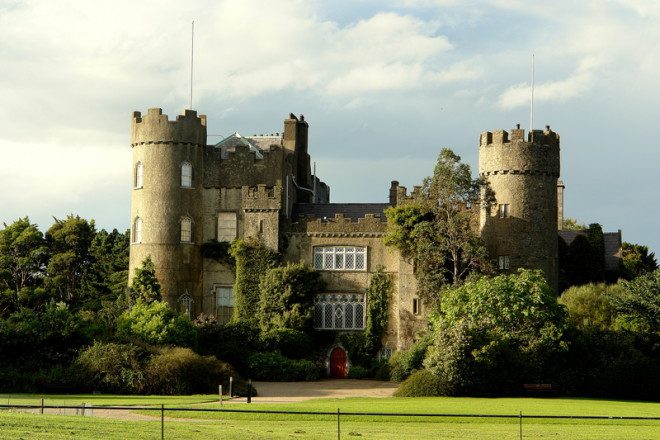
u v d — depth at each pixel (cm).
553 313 5716
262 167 7219
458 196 6825
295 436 3253
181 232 7144
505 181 6869
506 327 5681
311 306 6962
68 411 3919
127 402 4453
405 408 4222
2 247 7950
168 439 3086
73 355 5453
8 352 5391
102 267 8419
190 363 5344
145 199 7156
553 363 5612
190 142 7194
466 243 6606
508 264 6812
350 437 3266
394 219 6850
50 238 8300
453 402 4712
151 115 7175
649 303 6044
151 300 6588
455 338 5366
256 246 7044
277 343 6669
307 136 8094
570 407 4453
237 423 3672
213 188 7256
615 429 3656
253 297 6994
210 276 7219
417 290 6825
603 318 6366
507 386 5372
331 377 6894
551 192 6962
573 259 7594
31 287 7869
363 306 7044
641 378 5500
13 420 3325
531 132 6906
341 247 7094
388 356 6912
